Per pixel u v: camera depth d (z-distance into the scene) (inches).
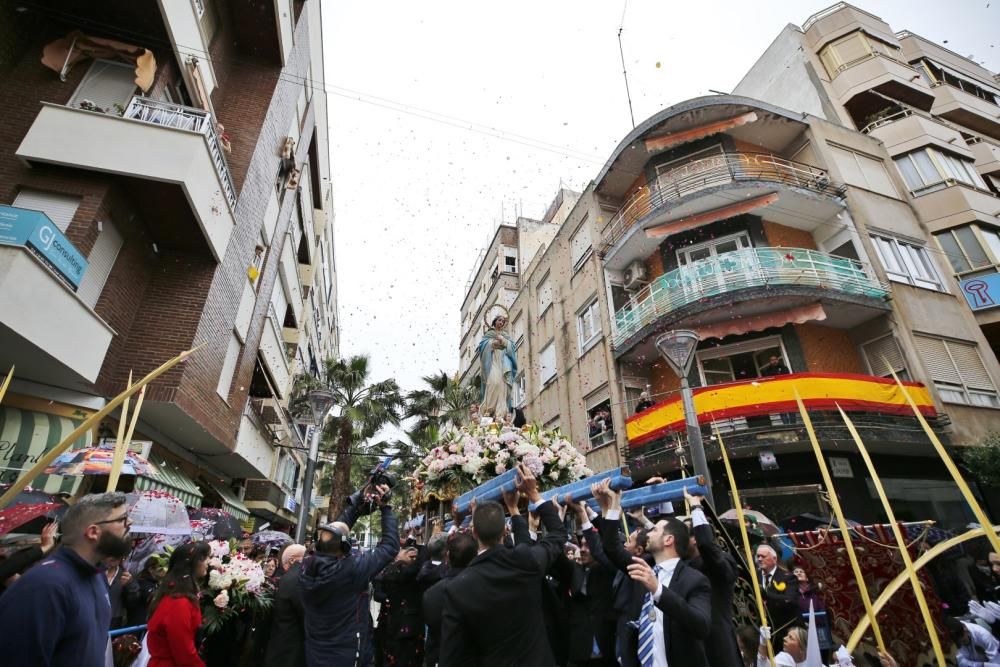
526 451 218.8
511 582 100.7
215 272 409.4
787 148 671.8
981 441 474.3
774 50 889.5
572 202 1306.6
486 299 1333.7
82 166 321.1
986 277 581.6
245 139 487.5
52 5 356.8
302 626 158.7
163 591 136.6
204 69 422.0
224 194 401.7
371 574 142.7
